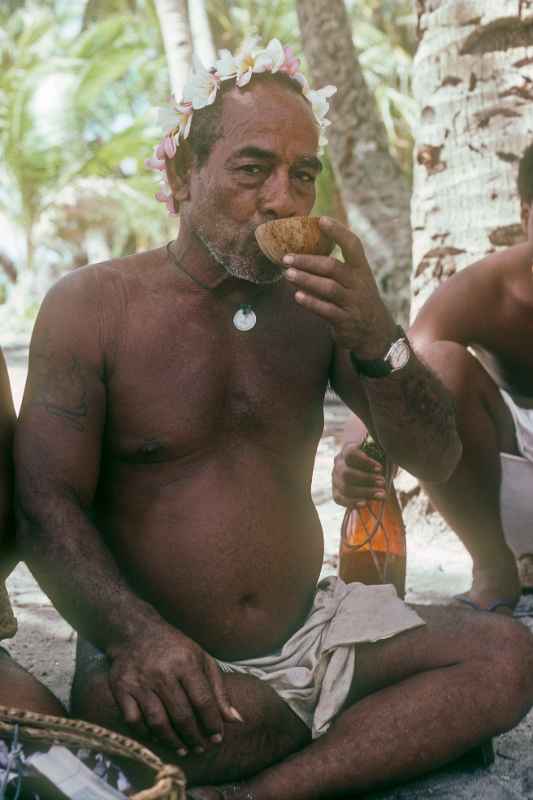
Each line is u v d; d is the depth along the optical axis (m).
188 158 2.63
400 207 9.43
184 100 2.58
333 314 2.43
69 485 2.49
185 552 2.55
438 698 2.51
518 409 3.66
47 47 22.31
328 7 9.47
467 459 3.55
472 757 2.74
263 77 2.57
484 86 5.15
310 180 2.58
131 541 2.58
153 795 1.81
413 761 2.50
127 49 21.69
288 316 2.70
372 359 2.53
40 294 24.03
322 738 2.50
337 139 9.55
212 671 2.36
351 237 2.41
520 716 2.58
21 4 27.08
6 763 2.10
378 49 21.62
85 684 2.40
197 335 2.59
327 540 4.84
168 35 11.53
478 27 5.12
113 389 2.56
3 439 2.55
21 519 2.49
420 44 5.37
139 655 2.33
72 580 2.39
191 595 2.56
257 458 2.63
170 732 2.32
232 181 2.51
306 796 2.45
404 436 2.67
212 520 2.56
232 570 2.56
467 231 5.21
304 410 2.69
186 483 2.58
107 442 2.60
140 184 22.22
